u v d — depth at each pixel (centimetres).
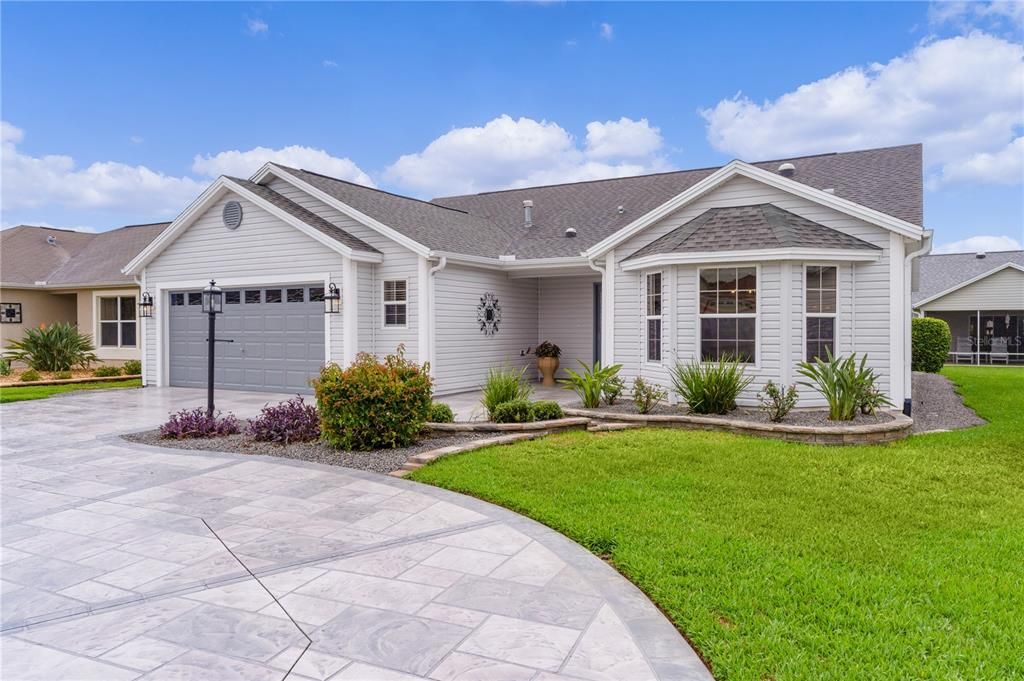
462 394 1326
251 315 1416
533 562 418
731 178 1090
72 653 306
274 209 1325
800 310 948
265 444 803
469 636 319
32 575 404
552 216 1664
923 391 1338
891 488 570
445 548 445
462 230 1516
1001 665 282
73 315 2127
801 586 363
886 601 344
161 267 1527
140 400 1294
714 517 490
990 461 669
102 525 502
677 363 1015
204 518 517
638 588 378
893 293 966
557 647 307
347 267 1270
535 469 643
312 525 497
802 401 948
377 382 757
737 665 285
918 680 270
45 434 908
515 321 1543
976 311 2820
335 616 343
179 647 311
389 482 625
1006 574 382
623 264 1127
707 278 998
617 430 868
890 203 1072
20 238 2178
